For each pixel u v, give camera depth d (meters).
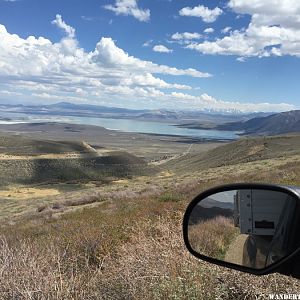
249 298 4.77
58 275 5.60
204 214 3.11
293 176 20.23
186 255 5.38
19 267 5.85
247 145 185.12
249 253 2.61
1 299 5.34
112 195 32.59
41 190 174.25
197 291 4.65
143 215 12.41
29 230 15.11
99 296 5.38
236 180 26.42
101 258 7.57
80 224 13.08
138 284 5.31
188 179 45.50
